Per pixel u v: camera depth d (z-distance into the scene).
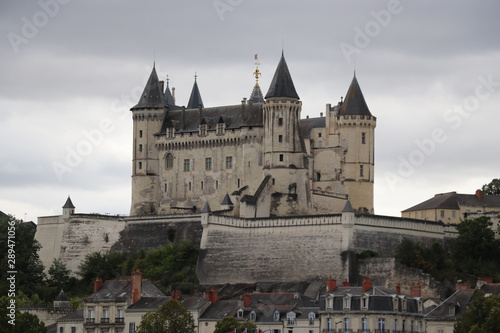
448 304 198.75
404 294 198.75
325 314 193.62
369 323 190.00
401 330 191.38
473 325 183.12
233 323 191.00
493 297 189.38
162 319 198.00
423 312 198.12
